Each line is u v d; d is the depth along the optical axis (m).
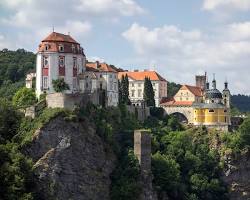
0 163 191.38
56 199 196.88
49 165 199.38
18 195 185.38
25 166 193.25
